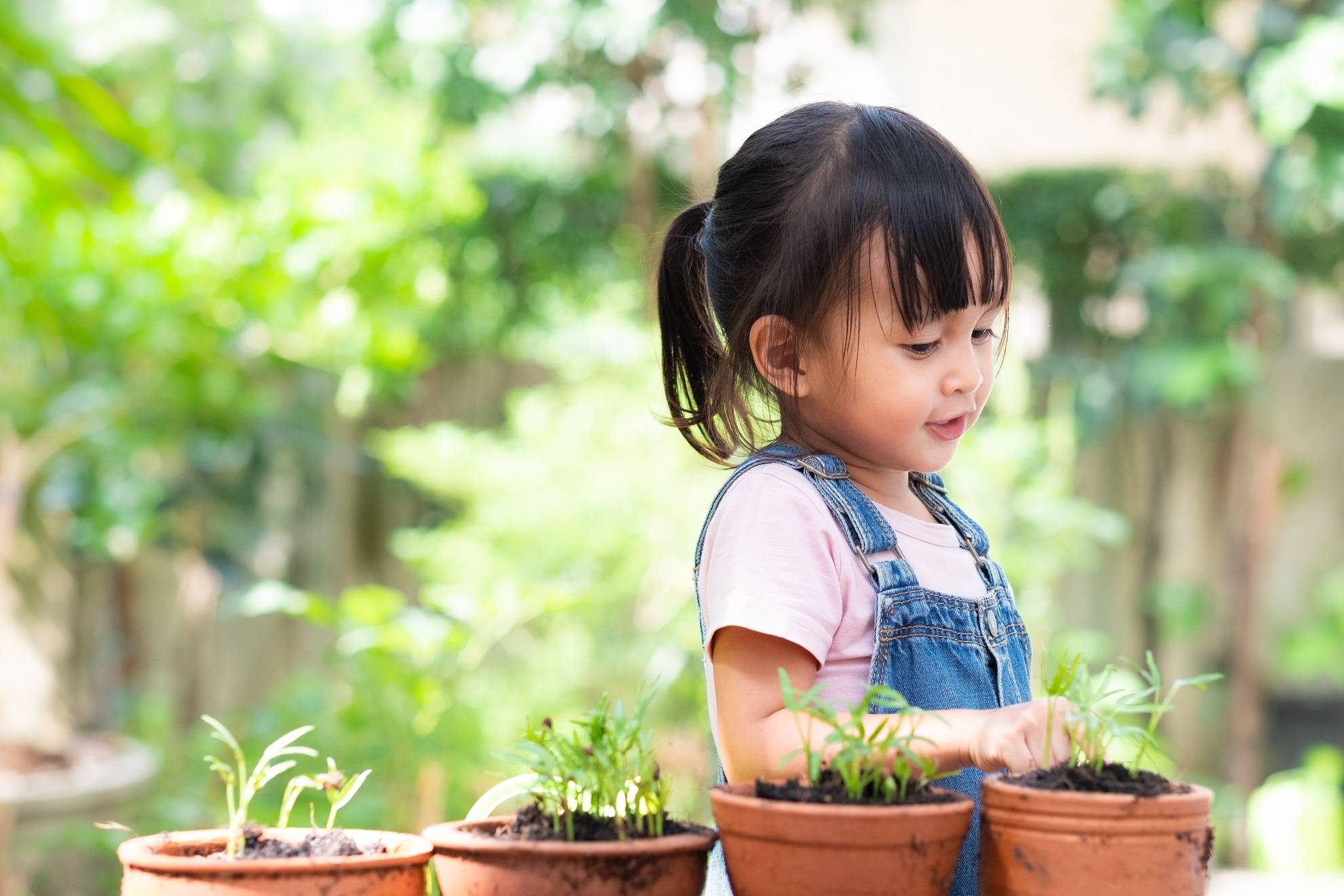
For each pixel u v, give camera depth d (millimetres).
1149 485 5383
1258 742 5293
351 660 3535
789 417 1136
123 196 2998
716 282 1179
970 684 1073
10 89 2680
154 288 3885
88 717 5250
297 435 4691
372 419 5305
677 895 810
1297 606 5477
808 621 999
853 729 924
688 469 4008
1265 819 4719
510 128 5383
